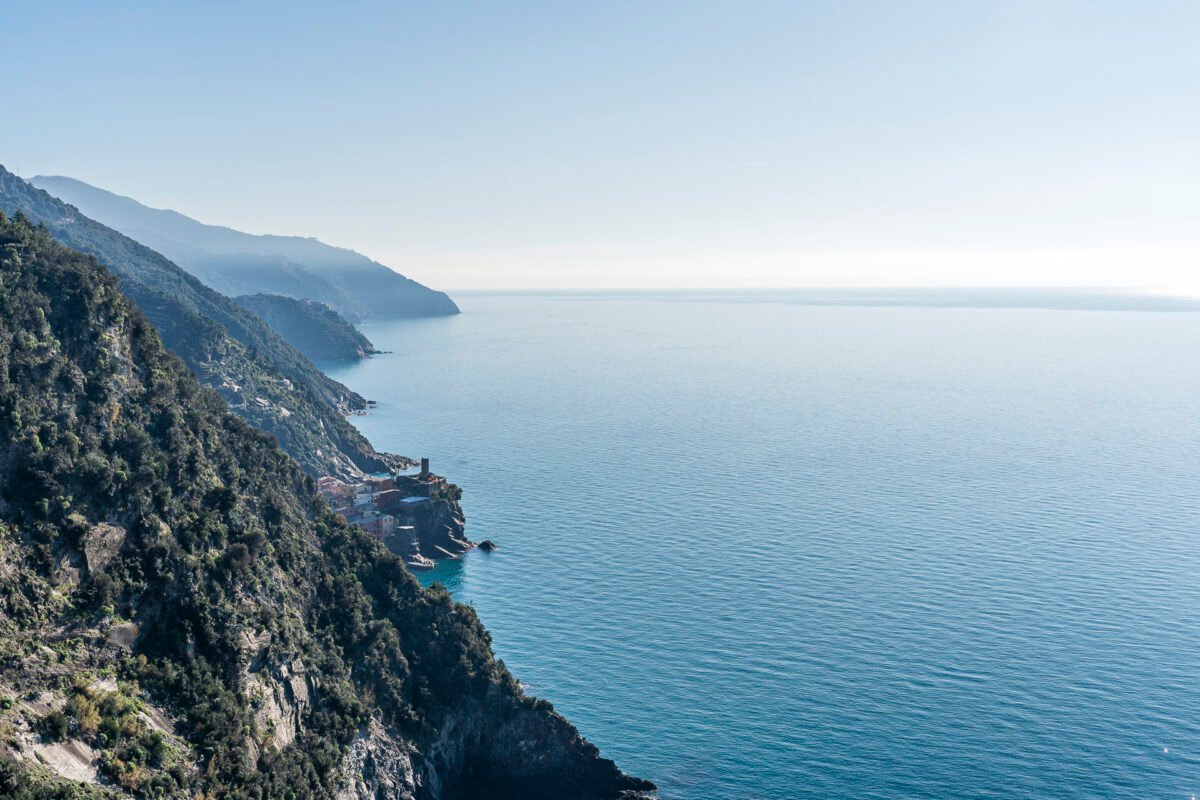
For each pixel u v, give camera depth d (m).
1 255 140.88
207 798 117.62
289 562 155.25
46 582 117.50
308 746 137.00
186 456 145.12
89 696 112.56
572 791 157.00
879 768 158.88
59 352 135.38
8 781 95.81
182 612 130.62
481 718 161.75
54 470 123.56
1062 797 151.12
